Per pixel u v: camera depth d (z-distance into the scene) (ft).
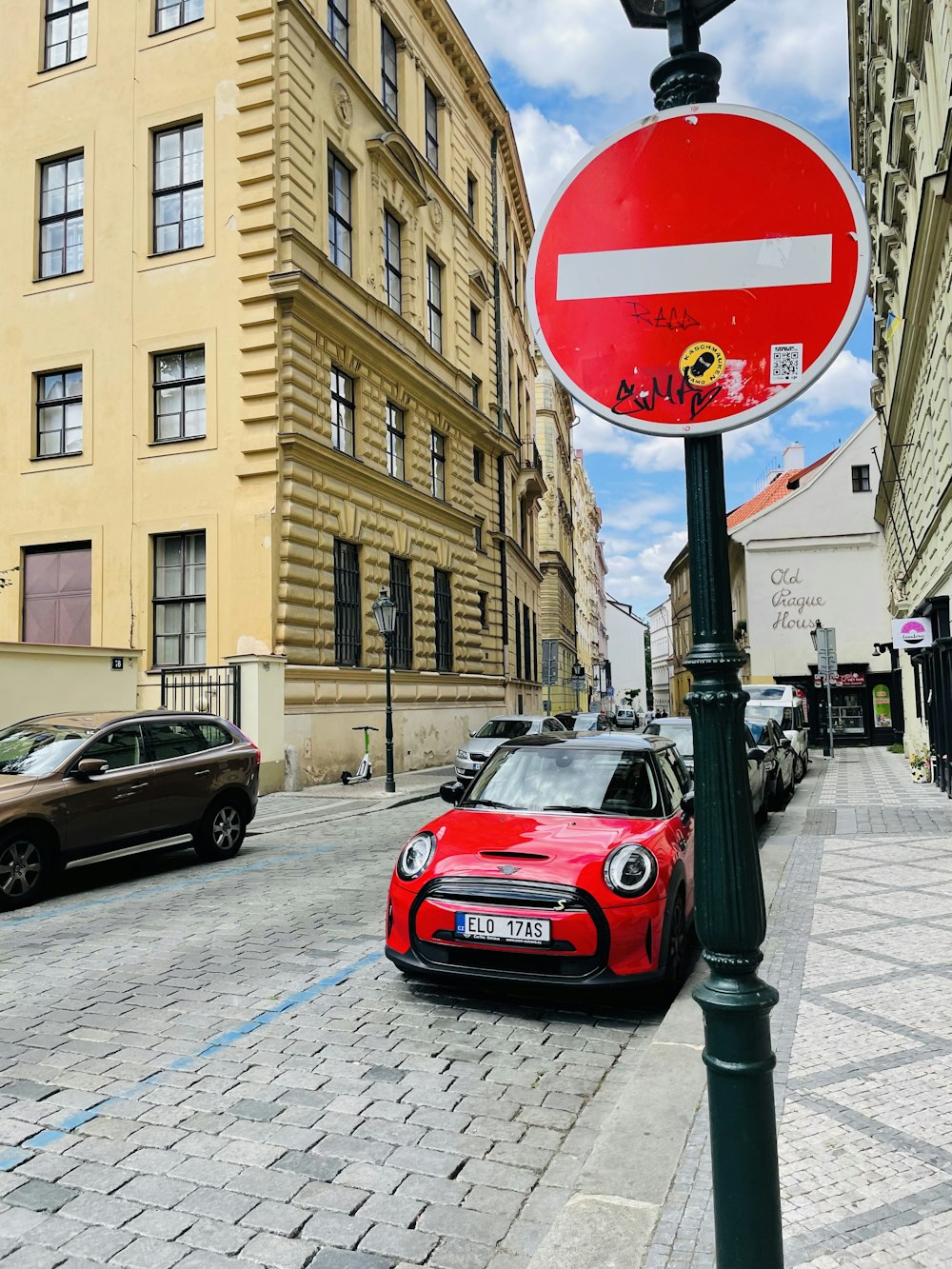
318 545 58.54
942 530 55.11
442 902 17.21
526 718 64.80
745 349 6.95
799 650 113.09
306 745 57.06
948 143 38.96
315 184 59.82
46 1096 13.55
